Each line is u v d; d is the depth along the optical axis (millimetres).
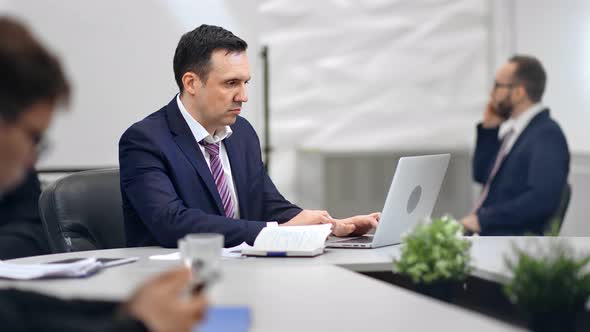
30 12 4852
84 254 2471
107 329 1193
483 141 4695
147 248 2609
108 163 4969
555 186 4141
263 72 5527
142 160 2725
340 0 5746
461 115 5934
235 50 2877
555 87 5531
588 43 5238
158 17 5047
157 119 2885
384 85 5844
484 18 5891
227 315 1512
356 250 2471
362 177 5891
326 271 2064
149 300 1231
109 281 1973
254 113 5488
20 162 1115
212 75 2840
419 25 5848
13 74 1070
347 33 5773
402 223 2559
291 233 2408
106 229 2871
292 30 5699
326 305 1636
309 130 5770
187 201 2754
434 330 1408
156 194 2652
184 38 2902
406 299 1691
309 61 5730
